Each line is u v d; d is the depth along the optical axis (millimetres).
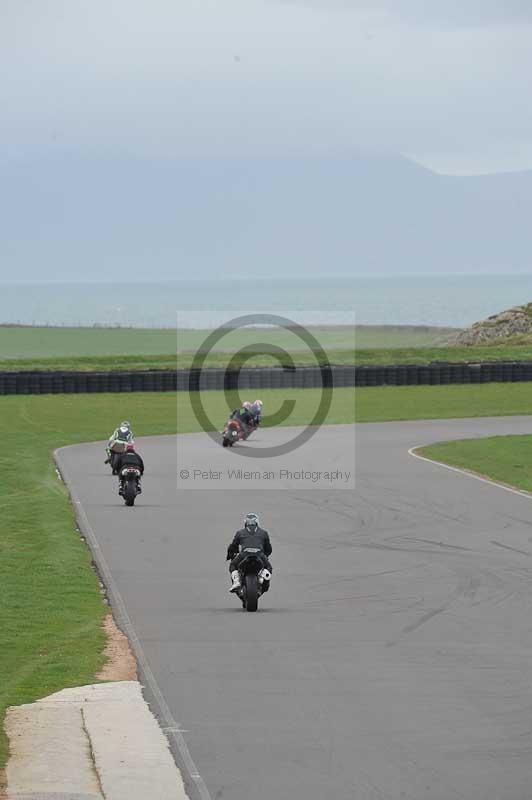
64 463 143500
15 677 49250
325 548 86750
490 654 52906
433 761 36031
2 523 97312
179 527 96625
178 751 37281
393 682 47219
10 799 32406
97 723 40844
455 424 191750
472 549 86125
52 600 67438
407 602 67000
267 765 35719
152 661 51719
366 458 148125
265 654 53000
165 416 198875
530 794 32906
